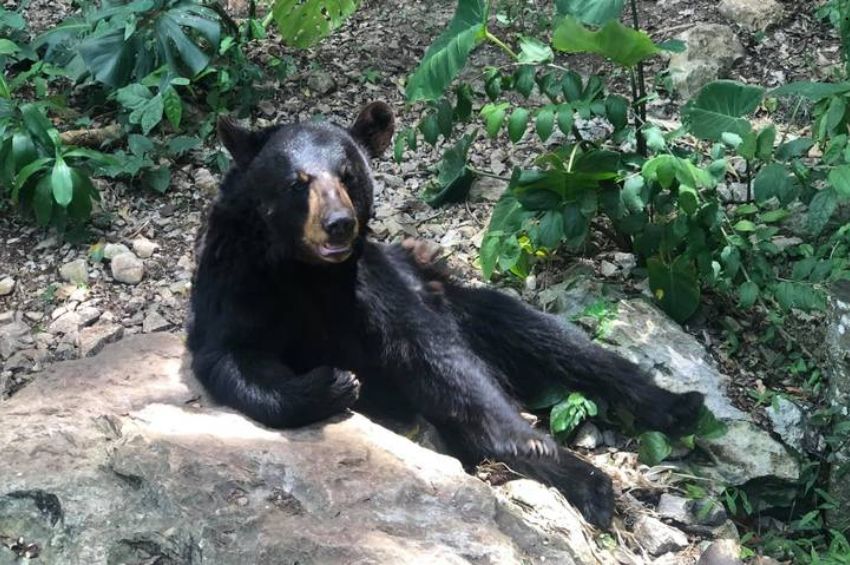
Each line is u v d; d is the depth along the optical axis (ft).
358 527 14.25
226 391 16.87
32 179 23.71
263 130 18.35
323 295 18.25
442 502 14.93
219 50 27.25
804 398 20.40
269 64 28.73
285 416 16.22
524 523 15.06
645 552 17.43
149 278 22.77
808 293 20.39
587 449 19.38
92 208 24.14
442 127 22.15
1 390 20.15
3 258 23.27
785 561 17.99
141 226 24.14
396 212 24.57
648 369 20.16
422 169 26.12
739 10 29.55
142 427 15.85
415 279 20.10
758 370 20.84
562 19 21.12
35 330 21.50
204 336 17.87
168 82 25.35
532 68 21.11
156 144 25.95
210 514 14.29
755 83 27.81
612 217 20.77
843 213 23.26
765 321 21.57
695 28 28.43
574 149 21.38
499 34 29.81
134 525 14.32
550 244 20.45
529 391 20.45
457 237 23.72
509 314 20.34
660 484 18.62
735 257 20.68
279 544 13.79
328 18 30.89
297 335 18.35
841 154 20.29
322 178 16.93
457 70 20.40
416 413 18.85
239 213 17.66
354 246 18.10
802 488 18.99
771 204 23.65
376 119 19.04
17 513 14.60
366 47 29.99
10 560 14.24
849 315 19.07
